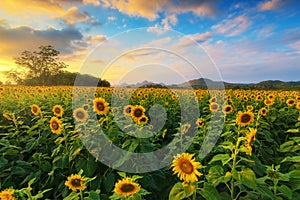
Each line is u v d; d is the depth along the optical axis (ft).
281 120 29.76
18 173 15.12
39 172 15.11
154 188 13.94
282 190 9.78
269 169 10.30
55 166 15.62
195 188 8.61
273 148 21.81
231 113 28.76
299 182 10.48
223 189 13.57
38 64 161.68
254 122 22.03
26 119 29.48
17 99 43.29
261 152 19.29
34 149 20.65
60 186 14.53
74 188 9.78
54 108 19.99
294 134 25.95
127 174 14.32
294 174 10.54
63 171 16.06
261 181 9.71
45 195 14.76
